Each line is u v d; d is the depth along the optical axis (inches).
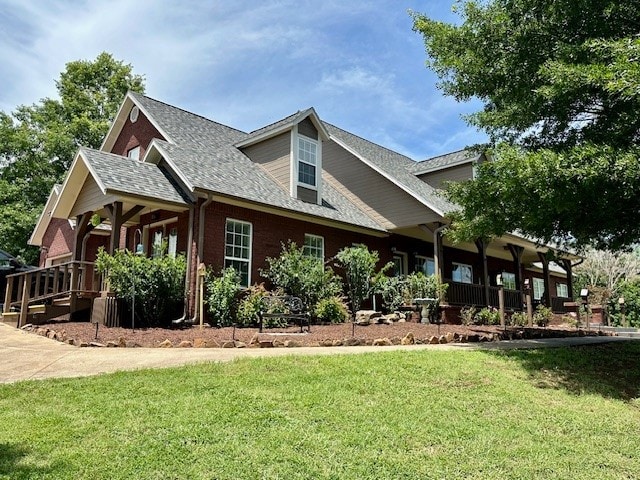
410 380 241.0
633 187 250.1
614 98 286.2
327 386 220.4
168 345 330.0
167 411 180.4
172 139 543.5
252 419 175.9
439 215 586.9
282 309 451.8
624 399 244.5
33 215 978.1
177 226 494.0
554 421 199.2
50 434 157.8
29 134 1045.8
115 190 403.5
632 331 671.1
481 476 144.3
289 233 550.3
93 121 1116.5
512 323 605.9
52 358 275.3
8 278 489.1
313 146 612.1
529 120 333.4
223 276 458.6
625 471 154.6
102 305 405.7
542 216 296.4
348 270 575.8
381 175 657.0
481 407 209.2
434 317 551.5
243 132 717.3
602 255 1224.2
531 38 319.6
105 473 133.3
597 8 293.9
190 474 134.6
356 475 139.0
